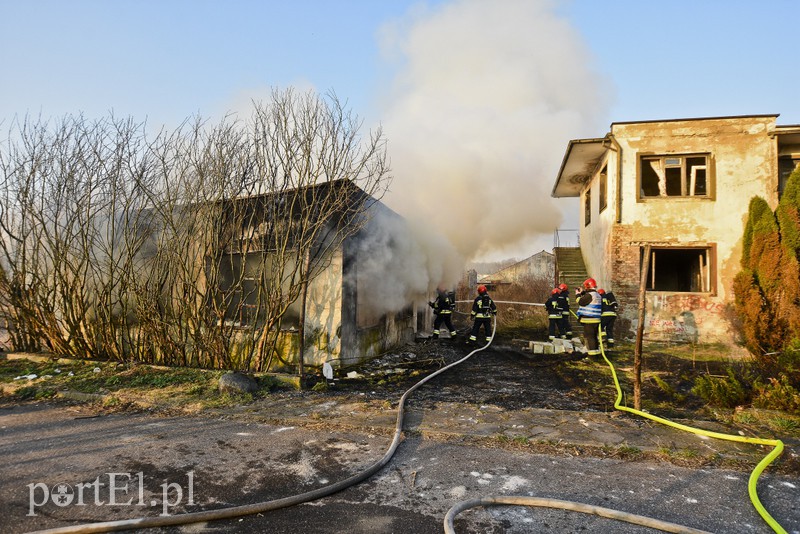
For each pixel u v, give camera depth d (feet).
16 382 19.66
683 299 34.40
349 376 22.72
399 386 20.86
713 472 10.96
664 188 35.99
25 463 11.30
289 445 12.67
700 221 34.68
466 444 12.85
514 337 38.93
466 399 18.38
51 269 24.90
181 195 23.08
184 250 23.27
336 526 8.36
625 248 35.83
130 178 23.48
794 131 33.01
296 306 25.23
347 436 13.46
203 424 14.61
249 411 15.89
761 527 8.48
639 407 15.61
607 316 31.32
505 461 11.60
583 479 10.52
